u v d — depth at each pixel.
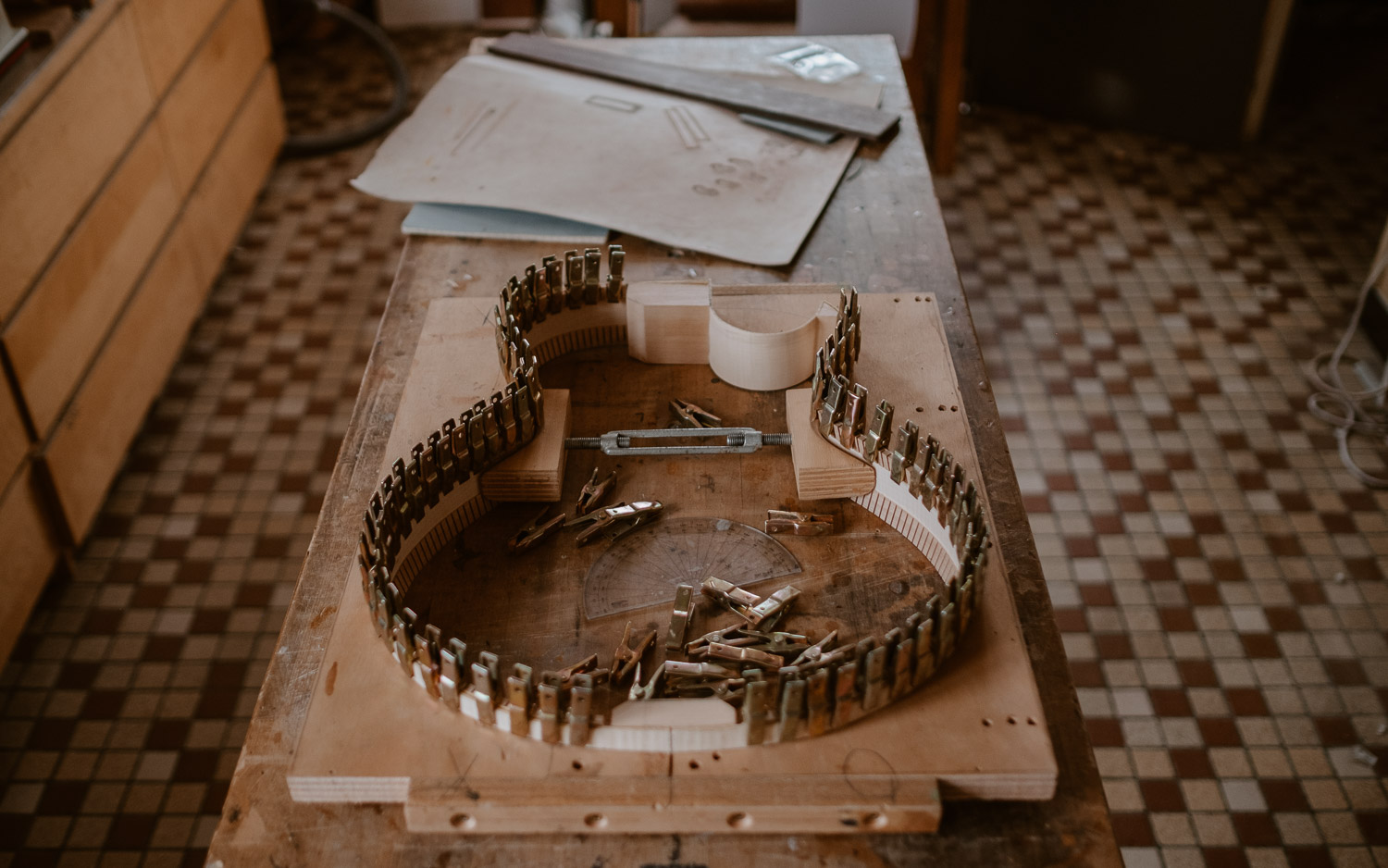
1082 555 2.86
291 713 1.25
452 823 1.12
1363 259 3.82
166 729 2.48
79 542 2.71
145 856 2.26
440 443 1.34
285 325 3.54
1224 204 4.10
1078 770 1.19
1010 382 3.35
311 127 4.47
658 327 1.67
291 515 2.95
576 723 1.12
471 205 2.07
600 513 1.44
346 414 3.25
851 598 1.36
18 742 2.44
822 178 2.14
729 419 1.61
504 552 1.42
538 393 1.45
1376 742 2.44
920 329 1.65
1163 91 4.34
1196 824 2.32
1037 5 4.38
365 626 1.25
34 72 2.45
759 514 1.47
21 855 2.25
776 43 2.63
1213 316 3.59
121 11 2.85
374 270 3.78
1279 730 2.47
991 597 1.28
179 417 3.21
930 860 1.12
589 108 2.33
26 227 2.42
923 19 3.69
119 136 2.88
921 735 1.15
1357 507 2.96
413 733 1.16
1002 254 3.87
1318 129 4.49
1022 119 4.64
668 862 1.11
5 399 2.37
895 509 1.44
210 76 3.48
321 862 1.12
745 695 1.12
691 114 2.33
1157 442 3.16
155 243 3.12
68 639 2.65
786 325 1.63
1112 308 3.63
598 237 1.98
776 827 1.12
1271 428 3.20
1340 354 3.37
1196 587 2.78
